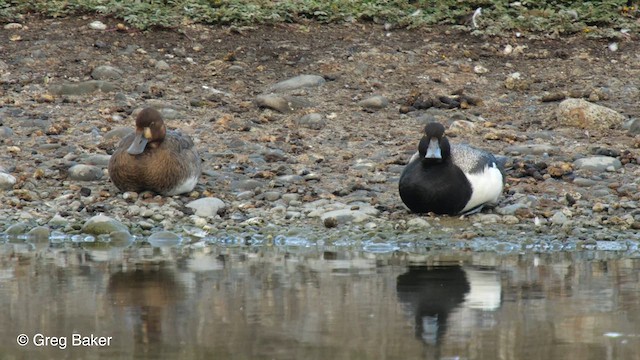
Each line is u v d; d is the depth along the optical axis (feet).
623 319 31.27
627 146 55.67
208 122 58.08
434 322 30.86
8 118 57.06
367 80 64.03
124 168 47.37
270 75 64.18
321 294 34.32
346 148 55.42
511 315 31.78
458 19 71.61
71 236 45.09
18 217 46.57
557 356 27.76
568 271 38.27
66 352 28.30
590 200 48.65
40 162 52.06
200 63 65.10
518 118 59.82
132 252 41.83
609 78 64.85
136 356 27.89
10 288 35.14
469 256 41.42
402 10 72.54
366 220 46.42
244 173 51.75
